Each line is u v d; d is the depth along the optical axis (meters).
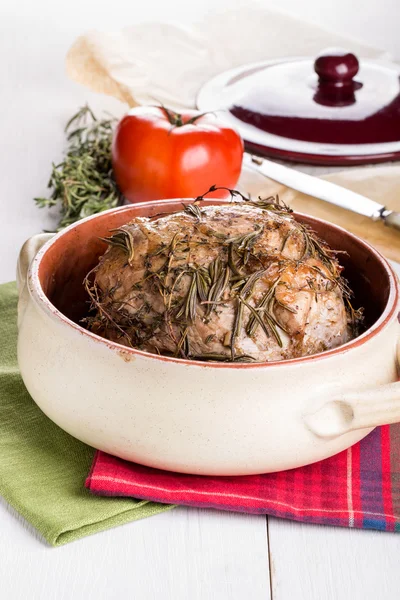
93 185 1.03
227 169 1.01
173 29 1.30
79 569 0.73
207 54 1.27
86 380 0.73
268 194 1.04
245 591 0.72
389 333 0.75
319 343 0.76
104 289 0.77
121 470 0.75
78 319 0.83
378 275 0.80
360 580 0.73
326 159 1.06
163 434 0.73
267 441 0.73
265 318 0.74
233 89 1.15
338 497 0.76
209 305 0.74
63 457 0.78
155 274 0.75
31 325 0.76
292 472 0.77
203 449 0.73
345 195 1.01
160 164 1.00
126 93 1.18
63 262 0.81
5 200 1.05
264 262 0.75
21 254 0.81
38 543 0.74
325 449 0.74
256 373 0.71
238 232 0.76
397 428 0.80
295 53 1.29
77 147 1.10
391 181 1.05
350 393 0.73
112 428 0.73
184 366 0.71
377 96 1.11
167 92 1.19
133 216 0.83
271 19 1.34
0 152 1.12
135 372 0.72
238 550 0.74
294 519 0.75
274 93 1.11
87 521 0.73
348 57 1.09
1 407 0.81
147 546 0.74
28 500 0.74
